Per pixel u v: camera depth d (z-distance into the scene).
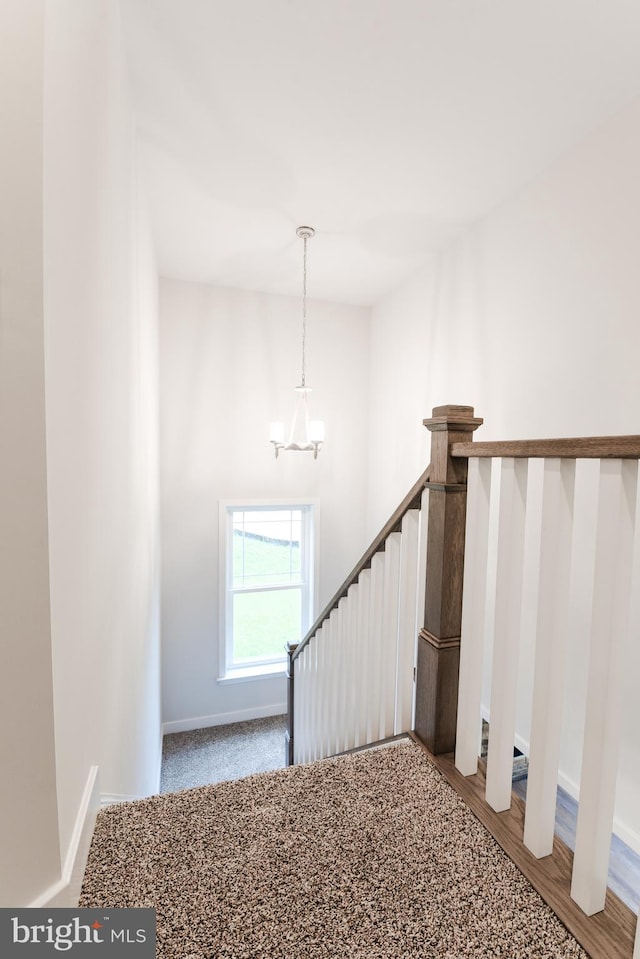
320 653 2.20
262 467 4.08
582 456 0.79
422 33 1.51
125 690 1.62
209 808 1.02
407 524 1.43
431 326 3.25
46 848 0.68
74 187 0.84
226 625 4.11
